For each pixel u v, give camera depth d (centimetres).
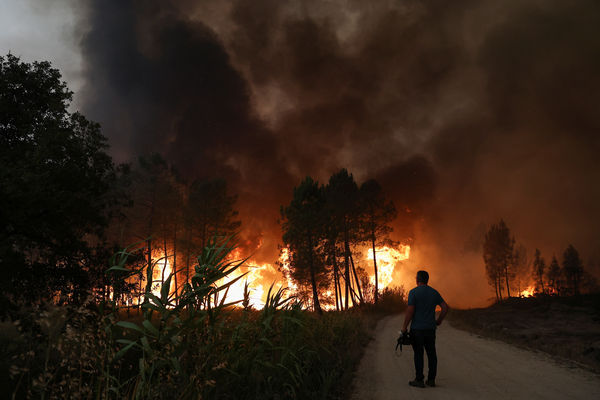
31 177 1120
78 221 1349
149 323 341
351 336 1014
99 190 1443
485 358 775
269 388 425
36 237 1227
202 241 3822
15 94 1388
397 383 543
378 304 3891
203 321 386
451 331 1461
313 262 3466
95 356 284
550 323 1733
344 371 607
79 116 1405
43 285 1141
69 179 1283
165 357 334
